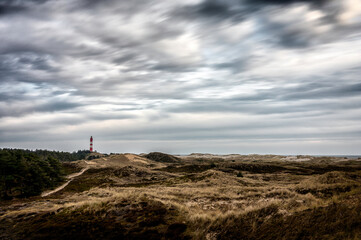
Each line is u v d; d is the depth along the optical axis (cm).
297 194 2380
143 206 1817
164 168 11312
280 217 1319
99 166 12962
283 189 2748
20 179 5231
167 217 1614
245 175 6581
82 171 11588
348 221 1055
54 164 7681
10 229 1670
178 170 10200
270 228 1215
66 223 1595
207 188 3816
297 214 1288
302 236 1057
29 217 1884
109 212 1738
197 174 6081
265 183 4897
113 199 2012
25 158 6738
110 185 5562
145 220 1551
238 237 1209
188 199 2653
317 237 1015
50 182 6406
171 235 1334
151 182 6569
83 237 1379
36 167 5800
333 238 972
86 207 1908
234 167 9006
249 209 1532
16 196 5078
